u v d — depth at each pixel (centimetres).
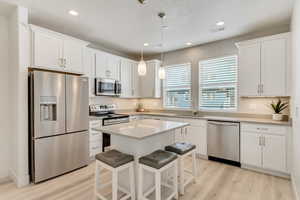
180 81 460
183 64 451
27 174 247
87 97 317
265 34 329
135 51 480
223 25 307
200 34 349
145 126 241
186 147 234
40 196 216
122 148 222
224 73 386
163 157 192
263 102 334
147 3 235
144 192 214
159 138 242
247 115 352
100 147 350
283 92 284
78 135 301
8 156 268
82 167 307
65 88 281
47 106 265
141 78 508
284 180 259
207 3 234
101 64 395
